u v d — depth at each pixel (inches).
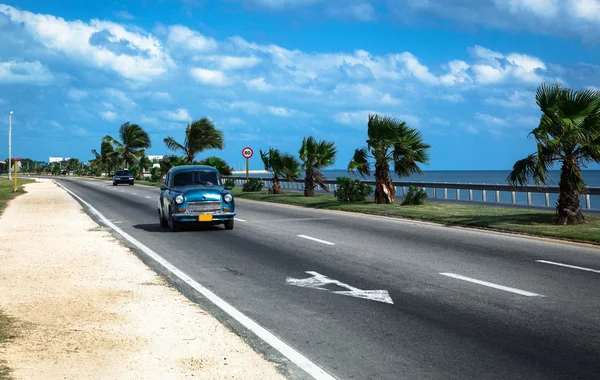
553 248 504.4
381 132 1004.6
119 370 206.1
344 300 323.9
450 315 288.2
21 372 202.8
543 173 648.4
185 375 201.8
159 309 299.0
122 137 3796.8
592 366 213.8
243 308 307.4
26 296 329.4
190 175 715.4
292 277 394.3
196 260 470.6
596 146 613.3
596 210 868.6
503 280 371.6
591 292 334.0
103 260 461.4
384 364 219.0
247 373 204.4
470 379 202.7
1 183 2743.6
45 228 716.0
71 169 6574.8
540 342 242.5
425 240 570.3
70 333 253.1
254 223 762.8
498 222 682.2
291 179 1508.4
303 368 213.5
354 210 937.5
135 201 1315.2
